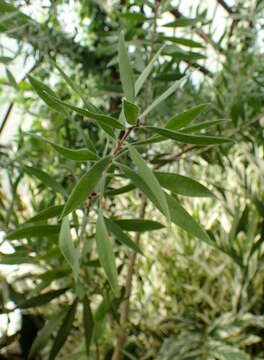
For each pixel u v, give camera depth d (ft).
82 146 2.19
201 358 2.28
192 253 2.81
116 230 1.32
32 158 1.95
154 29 1.83
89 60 2.35
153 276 2.80
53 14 1.82
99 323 1.78
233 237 2.15
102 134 2.03
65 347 2.50
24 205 2.13
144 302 2.67
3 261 1.44
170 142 2.28
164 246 2.79
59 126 1.96
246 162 2.39
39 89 1.12
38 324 2.51
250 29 2.10
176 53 1.81
